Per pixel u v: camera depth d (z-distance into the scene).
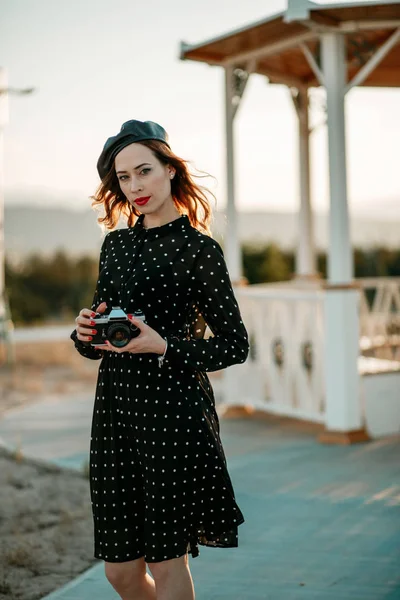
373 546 4.18
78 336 2.66
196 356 2.62
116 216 3.08
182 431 2.64
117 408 2.72
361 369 6.97
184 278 2.72
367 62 6.65
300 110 8.70
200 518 2.69
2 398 10.06
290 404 7.43
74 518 5.00
